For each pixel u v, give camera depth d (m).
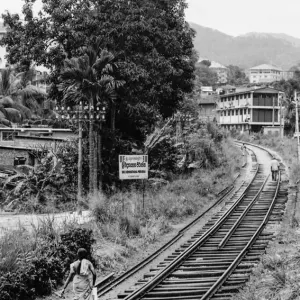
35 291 15.46
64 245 18.00
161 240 23.58
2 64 95.44
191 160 45.97
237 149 66.00
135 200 29.06
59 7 36.84
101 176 33.94
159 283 16.33
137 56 36.81
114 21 36.00
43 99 72.69
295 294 13.88
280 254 18.55
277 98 102.25
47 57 37.34
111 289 16.27
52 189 31.97
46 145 40.06
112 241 21.84
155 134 39.84
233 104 109.12
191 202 32.06
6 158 38.78
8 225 23.17
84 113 29.42
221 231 24.44
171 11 40.28
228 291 15.18
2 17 38.41
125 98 37.25
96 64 31.25
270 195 34.84
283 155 60.91
